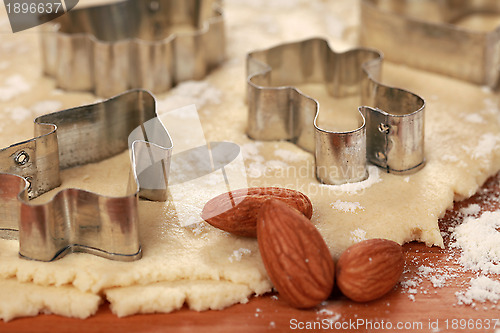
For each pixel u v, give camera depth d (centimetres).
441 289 21
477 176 25
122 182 24
